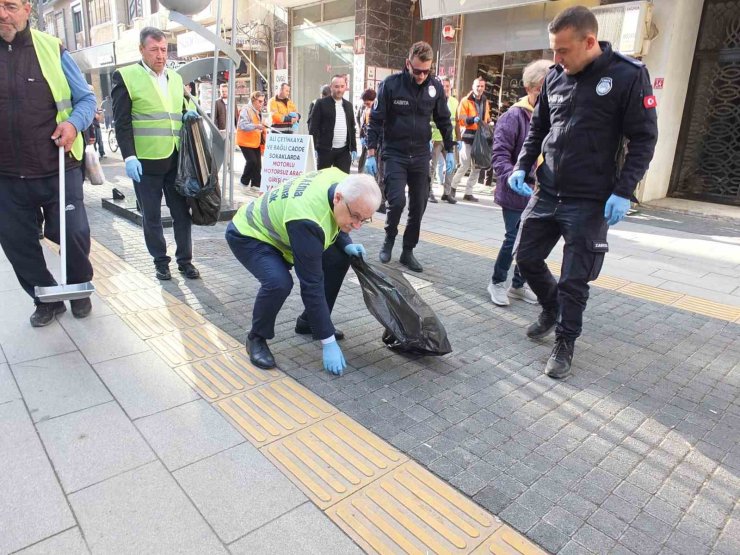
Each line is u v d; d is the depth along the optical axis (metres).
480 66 10.98
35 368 3.04
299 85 15.41
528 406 2.87
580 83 2.91
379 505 2.12
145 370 3.07
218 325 3.69
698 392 3.09
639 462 2.45
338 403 2.82
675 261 5.85
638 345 3.69
